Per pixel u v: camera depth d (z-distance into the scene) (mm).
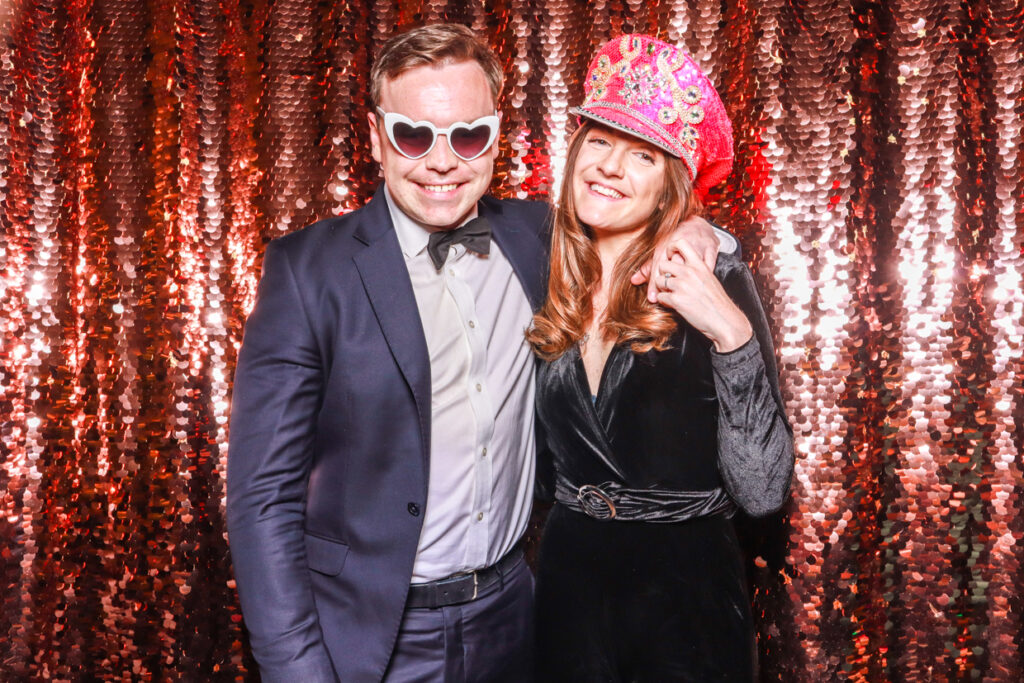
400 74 1260
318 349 1271
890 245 1795
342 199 1910
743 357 1218
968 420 1774
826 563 1816
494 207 1530
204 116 1920
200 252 1929
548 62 1884
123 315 1947
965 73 1752
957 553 1786
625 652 1339
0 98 1908
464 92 1258
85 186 1948
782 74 1806
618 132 1353
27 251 1947
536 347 1409
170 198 1927
